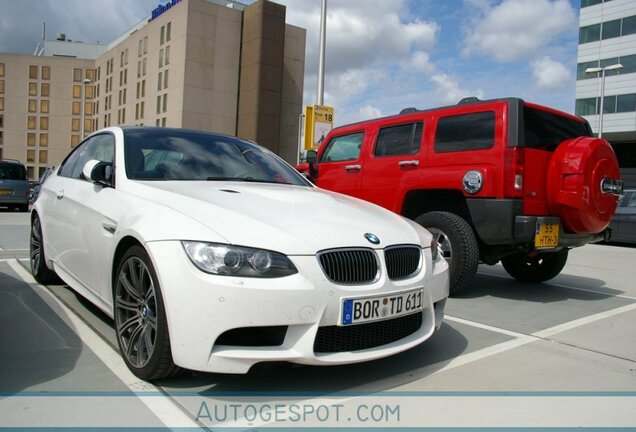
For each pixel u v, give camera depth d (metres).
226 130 53.03
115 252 3.29
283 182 4.31
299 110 57.50
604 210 5.23
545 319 4.84
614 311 5.23
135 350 3.07
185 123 50.69
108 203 3.57
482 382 3.23
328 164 7.15
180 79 50.94
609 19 47.62
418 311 3.22
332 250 2.87
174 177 3.81
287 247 2.78
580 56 49.59
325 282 2.78
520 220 4.88
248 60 52.34
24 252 7.38
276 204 3.30
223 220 2.88
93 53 85.38
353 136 6.89
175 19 52.06
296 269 2.75
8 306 4.50
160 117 54.56
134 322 3.11
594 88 48.62
